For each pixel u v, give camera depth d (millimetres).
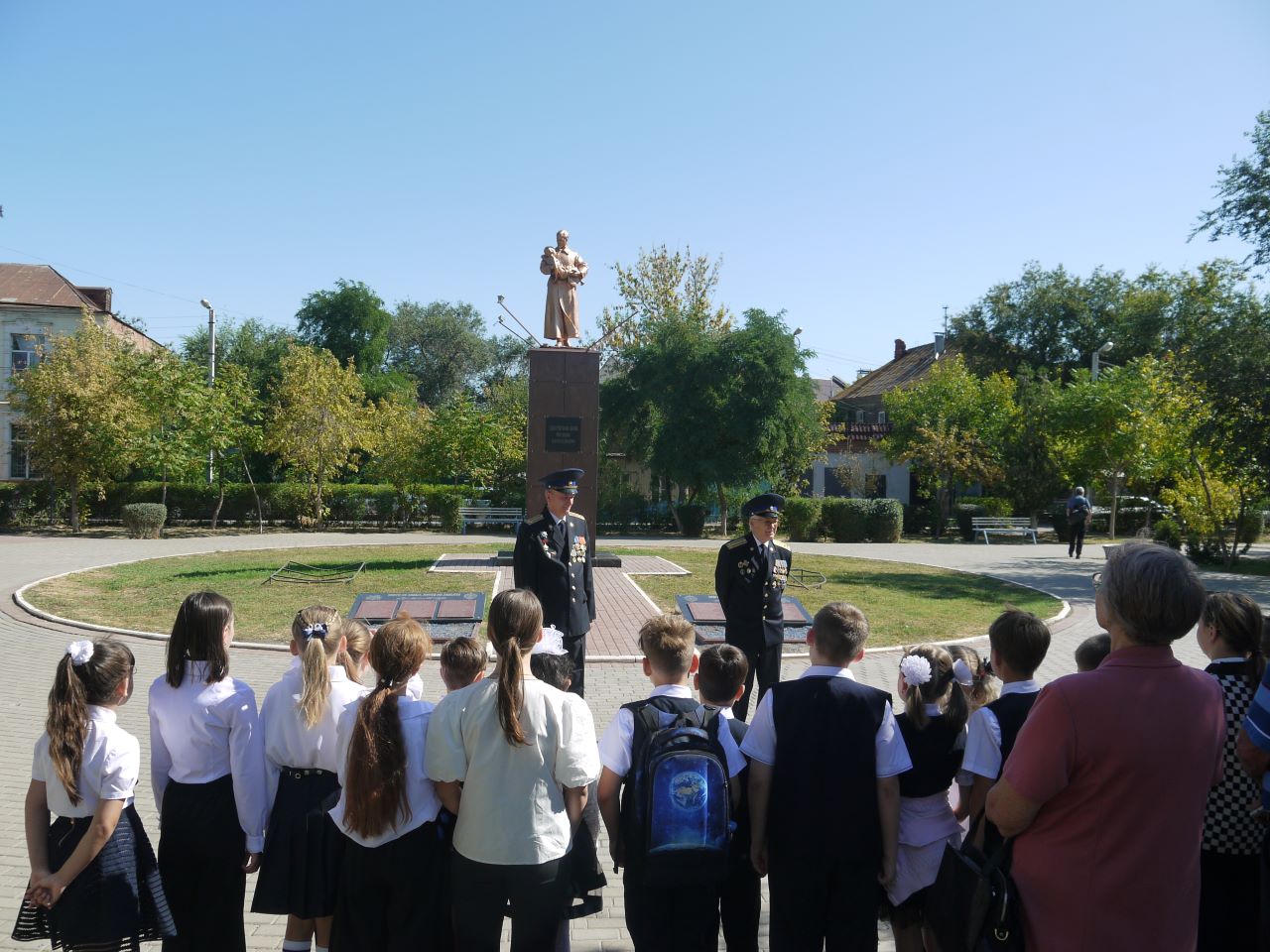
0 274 35031
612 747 3342
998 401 32625
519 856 3113
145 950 3941
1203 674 2445
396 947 3215
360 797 3131
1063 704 2363
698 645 10352
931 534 31328
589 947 4105
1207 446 20188
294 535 26641
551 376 15602
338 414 28172
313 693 3477
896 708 7715
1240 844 3168
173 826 3400
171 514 29297
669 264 39875
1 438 33438
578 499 15734
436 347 64125
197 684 3426
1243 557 21984
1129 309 43812
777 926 3289
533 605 3418
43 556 19406
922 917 3514
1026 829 2461
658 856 3029
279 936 4133
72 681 3125
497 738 3150
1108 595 2465
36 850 3158
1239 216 20750
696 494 28531
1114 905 2291
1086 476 30391
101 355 26734
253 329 54969
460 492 29250
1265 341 19984
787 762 3254
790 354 27719
